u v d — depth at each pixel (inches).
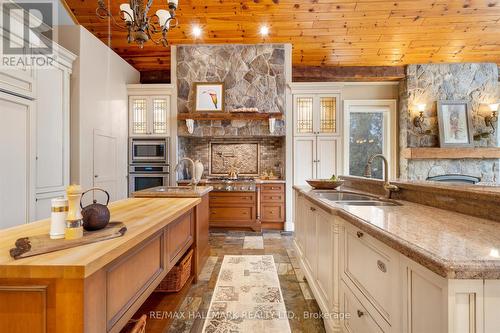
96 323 36.9
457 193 57.8
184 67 192.9
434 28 178.4
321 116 193.6
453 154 199.6
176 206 77.8
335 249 67.9
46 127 123.3
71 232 42.1
